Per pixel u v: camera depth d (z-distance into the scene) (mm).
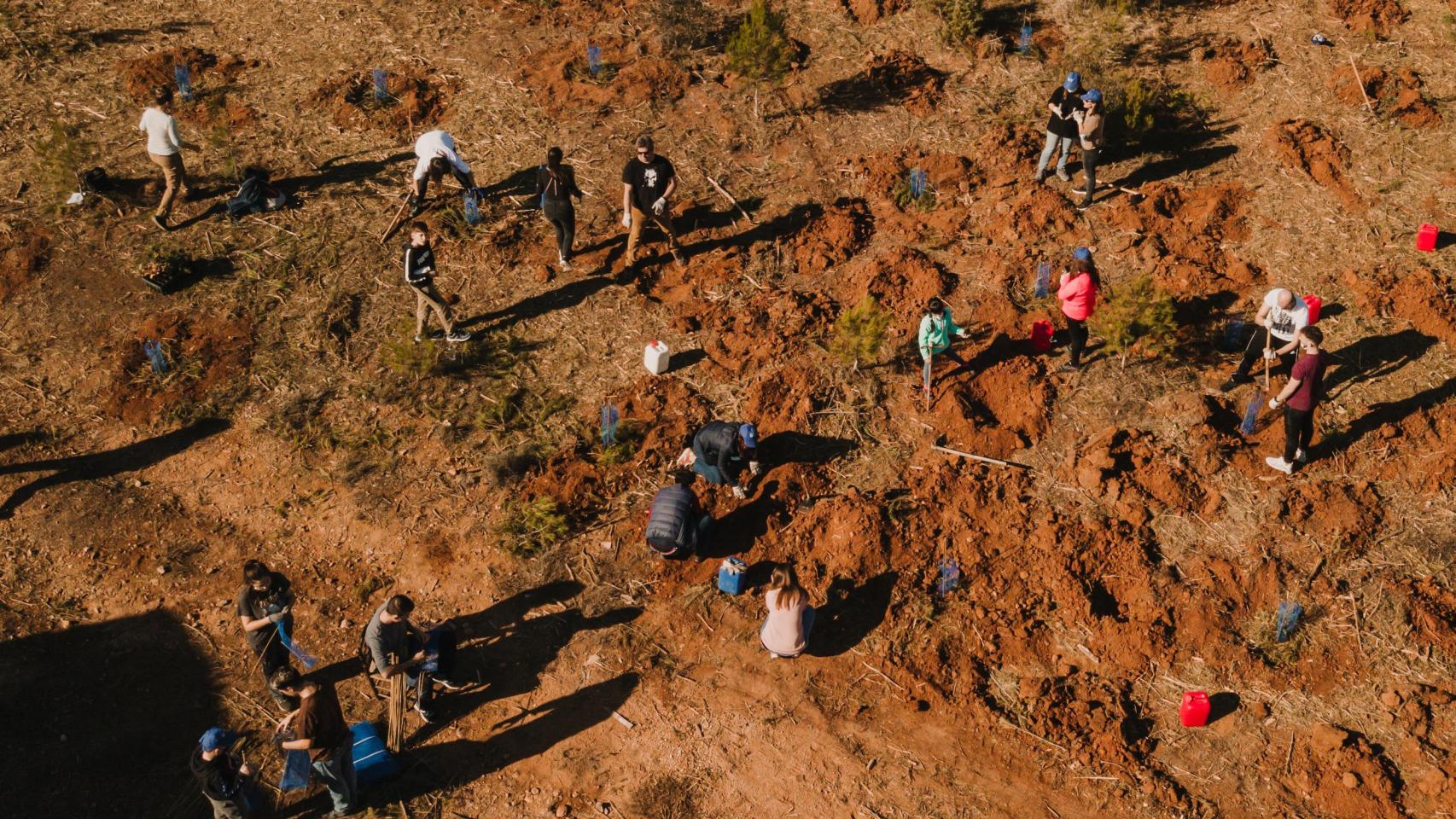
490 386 11945
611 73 15375
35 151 14172
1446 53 14938
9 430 11523
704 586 10305
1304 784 8906
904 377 11836
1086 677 9594
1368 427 11062
